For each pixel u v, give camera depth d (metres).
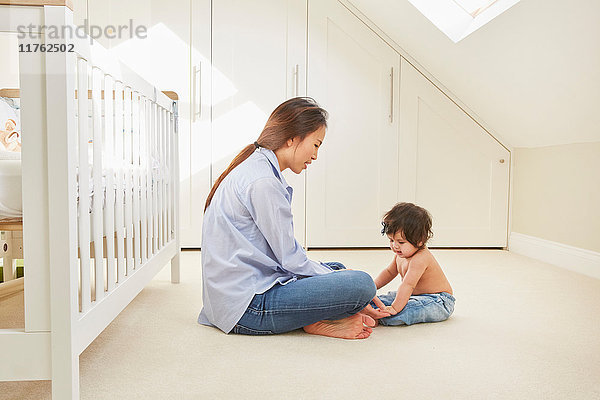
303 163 1.62
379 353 1.36
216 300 1.53
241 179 1.52
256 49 3.18
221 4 3.15
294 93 3.21
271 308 1.47
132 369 1.24
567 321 1.69
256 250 1.50
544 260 2.89
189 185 3.19
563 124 2.56
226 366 1.26
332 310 1.44
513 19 2.10
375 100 3.26
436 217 3.33
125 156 1.51
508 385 1.16
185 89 3.16
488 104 3.04
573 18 1.82
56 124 0.95
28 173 0.95
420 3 2.63
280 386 1.14
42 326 0.97
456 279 2.37
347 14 3.22
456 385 1.16
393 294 1.79
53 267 0.96
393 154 3.29
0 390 1.12
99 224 1.20
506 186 3.35
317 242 3.27
